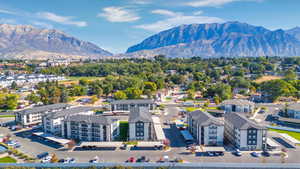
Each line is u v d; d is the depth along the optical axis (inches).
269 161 4569.4
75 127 5861.2
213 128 5383.9
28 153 5088.6
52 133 6176.2
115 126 5925.2
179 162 4495.6
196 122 5693.9
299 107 7509.8
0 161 4692.4
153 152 5059.1
